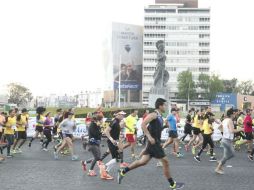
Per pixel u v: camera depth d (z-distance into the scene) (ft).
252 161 60.39
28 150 73.61
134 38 547.08
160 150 32.89
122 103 514.68
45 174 43.39
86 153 69.15
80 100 478.59
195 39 553.23
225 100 398.01
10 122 60.34
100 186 35.91
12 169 47.37
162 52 224.74
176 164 55.16
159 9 551.59
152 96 211.00
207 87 451.12
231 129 45.16
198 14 552.00
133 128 62.28
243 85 599.57
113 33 533.55
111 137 42.70
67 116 58.85
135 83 542.57
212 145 60.03
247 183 39.06
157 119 32.81
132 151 62.49
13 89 456.04
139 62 549.54
